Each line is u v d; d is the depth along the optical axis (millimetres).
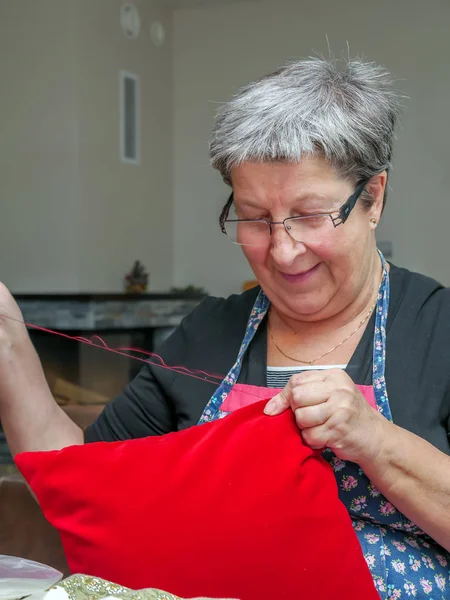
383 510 989
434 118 6430
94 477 947
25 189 6199
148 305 6121
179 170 7281
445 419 1020
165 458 946
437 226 6457
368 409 924
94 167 6242
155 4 6930
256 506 892
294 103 975
